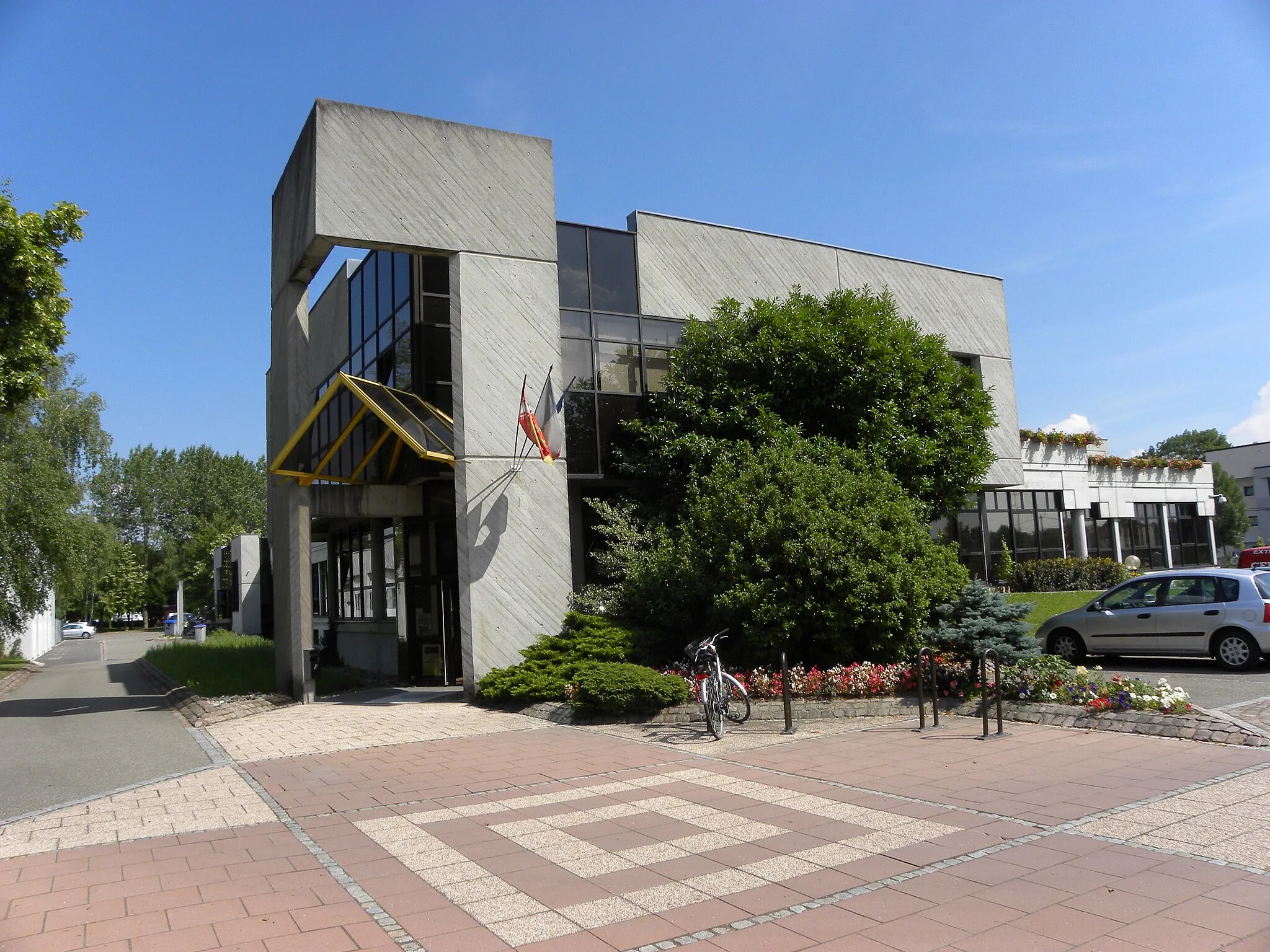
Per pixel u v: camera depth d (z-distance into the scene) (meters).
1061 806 6.41
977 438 17.88
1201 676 12.06
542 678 12.66
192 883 5.34
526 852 5.83
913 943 4.17
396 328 17.47
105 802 7.71
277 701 14.53
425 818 6.83
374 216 14.32
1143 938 4.10
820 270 21.28
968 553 25.27
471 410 14.58
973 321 23.89
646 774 8.24
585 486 18.00
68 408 32.31
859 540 11.82
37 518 26.97
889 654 11.93
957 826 6.04
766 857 5.54
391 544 19.83
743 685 11.16
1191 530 31.48
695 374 16.95
